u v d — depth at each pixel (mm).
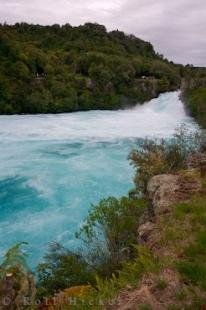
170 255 7406
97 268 9539
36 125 43438
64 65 71438
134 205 10664
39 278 10008
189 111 52031
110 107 64938
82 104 61500
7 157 28266
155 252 7730
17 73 58375
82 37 98875
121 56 86938
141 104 66562
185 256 7305
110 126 43719
